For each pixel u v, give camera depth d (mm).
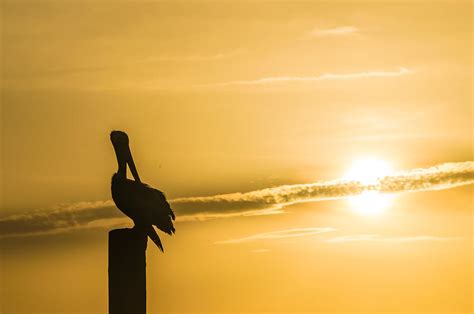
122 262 10180
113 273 10195
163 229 13102
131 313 10156
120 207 13320
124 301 10156
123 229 10211
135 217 13227
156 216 13086
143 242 10211
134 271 10180
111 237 10211
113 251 10195
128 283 10172
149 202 13109
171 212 13336
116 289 10180
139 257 10195
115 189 13289
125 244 10188
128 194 13133
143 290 10195
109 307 10195
